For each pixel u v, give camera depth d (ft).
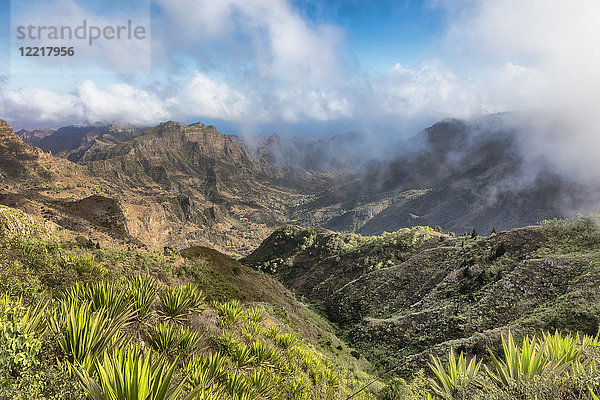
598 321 103.86
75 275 23.81
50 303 16.34
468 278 206.28
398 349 167.12
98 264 27.96
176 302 26.32
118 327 14.62
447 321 167.53
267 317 78.84
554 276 152.56
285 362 31.99
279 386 26.89
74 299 15.56
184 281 71.92
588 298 117.70
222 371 20.48
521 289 156.66
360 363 127.24
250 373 25.26
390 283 273.54
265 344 31.96
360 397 39.40
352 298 281.33
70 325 11.75
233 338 28.73
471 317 157.99
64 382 8.78
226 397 15.94
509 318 145.38
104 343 11.94
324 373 38.86
